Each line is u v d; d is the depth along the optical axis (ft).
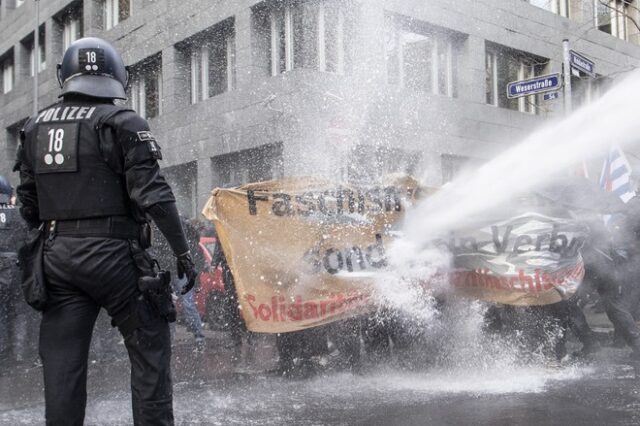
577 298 21.01
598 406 14.85
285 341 19.56
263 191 17.97
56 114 9.59
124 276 9.32
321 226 18.30
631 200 23.53
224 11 52.06
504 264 19.01
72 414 9.22
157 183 9.24
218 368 20.72
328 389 16.99
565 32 68.28
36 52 68.95
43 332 9.40
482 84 59.11
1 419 14.43
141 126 9.34
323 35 48.67
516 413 14.21
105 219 9.30
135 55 61.72
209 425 13.57
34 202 9.82
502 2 61.52
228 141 51.55
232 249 17.48
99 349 22.54
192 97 57.41
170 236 9.37
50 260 9.20
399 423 13.51
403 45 53.01
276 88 47.93
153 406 9.51
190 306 24.70
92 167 9.29
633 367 19.42
